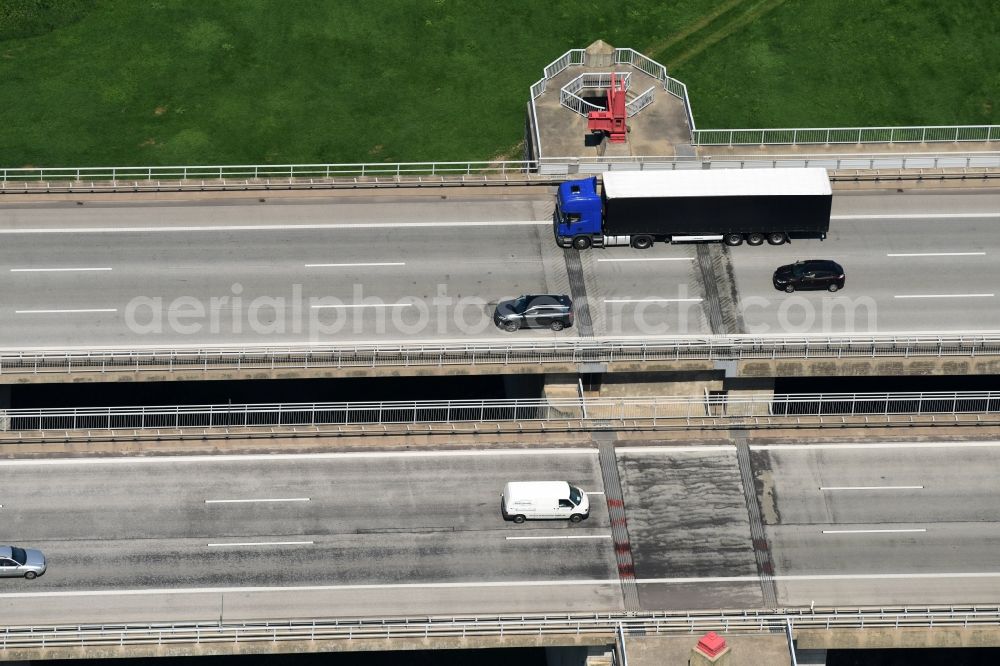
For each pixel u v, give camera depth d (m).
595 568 82.44
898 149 103.56
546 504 83.31
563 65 106.88
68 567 81.75
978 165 103.25
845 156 102.44
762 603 81.38
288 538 83.38
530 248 97.38
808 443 88.56
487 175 102.19
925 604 81.75
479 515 84.69
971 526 85.44
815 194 94.62
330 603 80.62
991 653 91.19
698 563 82.88
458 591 81.25
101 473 85.88
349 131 114.62
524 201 100.31
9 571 80.69
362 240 97.50
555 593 81.25
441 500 85.25
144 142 113.44
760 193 94.62
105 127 114.38
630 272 95.94
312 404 90.25
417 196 100.31
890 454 88.38
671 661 77.19
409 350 89.06
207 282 94.50
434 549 83.00
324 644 78.50
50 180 109.75
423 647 78.94
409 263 96.12
